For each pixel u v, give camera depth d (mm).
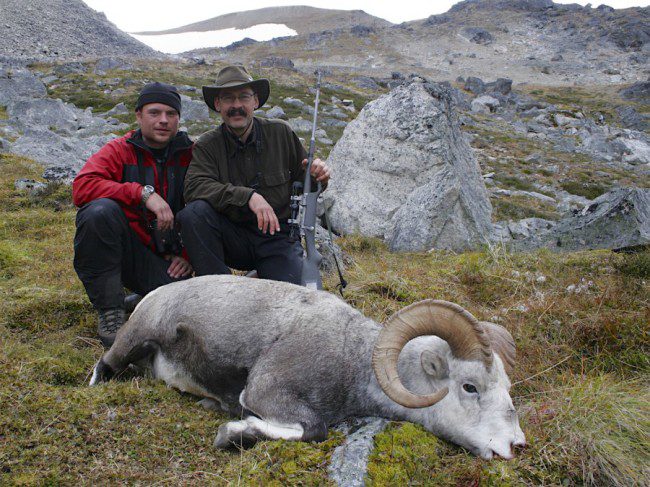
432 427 3840
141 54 95250
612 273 7602
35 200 11211
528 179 27438
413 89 13875
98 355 5152
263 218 5176
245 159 5605
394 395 3492
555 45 141625
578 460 3822
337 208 13062
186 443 3805
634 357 5266
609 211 9305
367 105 14234
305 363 3941
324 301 4297
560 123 52812
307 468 3533
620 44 137500
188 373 4352
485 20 162875
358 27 149125
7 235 9039
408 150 13188
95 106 36562
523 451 3844
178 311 4410
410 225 10586
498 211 18562
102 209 5137
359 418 4082
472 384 3668
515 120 55312
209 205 5418
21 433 3617
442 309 3596
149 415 4008
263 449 3662
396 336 3562
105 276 5262
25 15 91500
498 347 3926
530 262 8211
